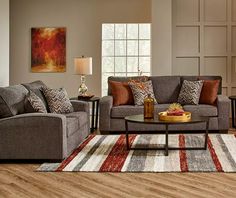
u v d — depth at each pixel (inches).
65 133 220.1
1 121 216.8
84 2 416.5
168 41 381.7
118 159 221.6
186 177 187.2
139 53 426.9
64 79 421.1
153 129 301.9
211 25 392.2
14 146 216.5
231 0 390.9
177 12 393.4
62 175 193.0
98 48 418.9
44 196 162.1
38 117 215.2
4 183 180.9
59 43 419.2
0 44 323.6
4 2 331.6
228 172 194.7
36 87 271.0
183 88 319.0
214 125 301.1
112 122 303.7
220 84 325.1
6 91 229.1
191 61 394.3
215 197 158.4
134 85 316.5
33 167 209.2
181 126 301.3
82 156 229.9
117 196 161.0
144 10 413.4
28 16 419.2
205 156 226.2
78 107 290.0
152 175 191.3
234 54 392.2
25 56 422.3
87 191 168.1
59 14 418.0
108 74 428.5
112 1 414.9
